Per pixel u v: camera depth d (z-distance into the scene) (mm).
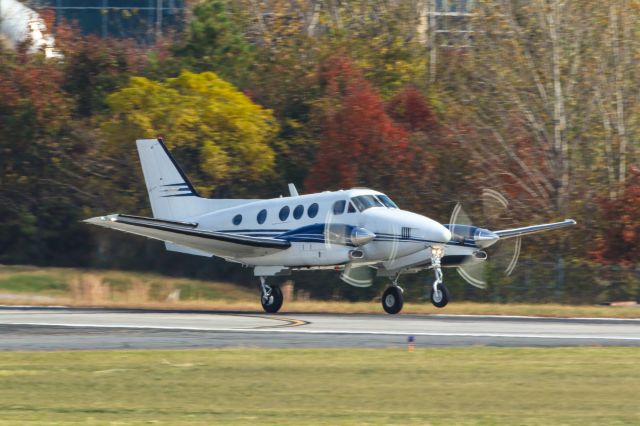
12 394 47844
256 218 95125
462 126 139500
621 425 40000
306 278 138125
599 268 124812
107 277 130000
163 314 89625
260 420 41312
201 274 136375
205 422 41000
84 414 42906
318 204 90562
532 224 129375
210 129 139250
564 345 63719
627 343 64688
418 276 130625
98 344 64688
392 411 43312
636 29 136625
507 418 41562
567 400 45688
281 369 54312
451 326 76438
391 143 135875
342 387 49156
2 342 65812
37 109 147750
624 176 131000
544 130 136250
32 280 124875
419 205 135250
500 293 125562
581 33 136375
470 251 89312
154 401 45969
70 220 146625
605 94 135625
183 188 103125
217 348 62594
